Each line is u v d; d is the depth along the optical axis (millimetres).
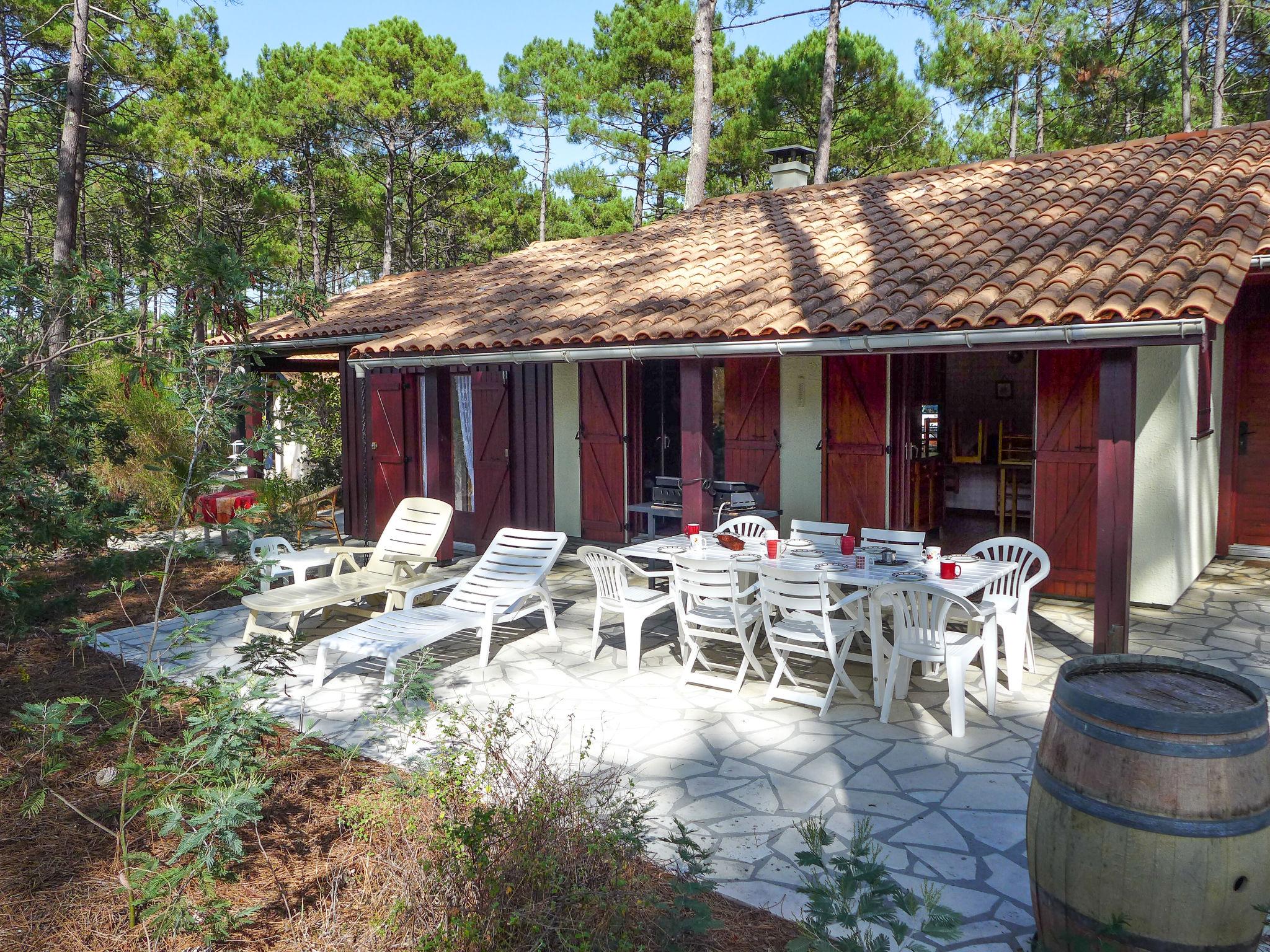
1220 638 6605
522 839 2988
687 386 7168
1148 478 7465
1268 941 2926
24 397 6254
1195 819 2510
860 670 6137
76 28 13375
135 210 21531
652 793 4238
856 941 2695
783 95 21422
